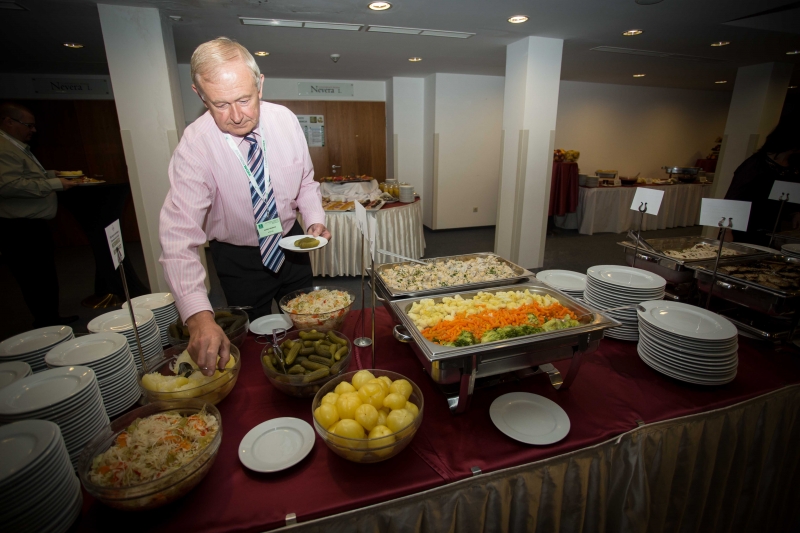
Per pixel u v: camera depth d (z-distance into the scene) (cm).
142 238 290
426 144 590
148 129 275
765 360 111
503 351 87
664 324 104
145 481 60
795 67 470
